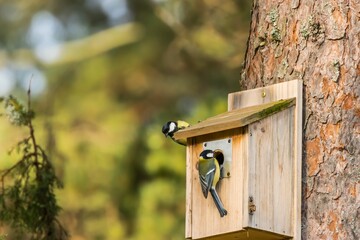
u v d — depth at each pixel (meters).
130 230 20.41
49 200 11.54
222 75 20.09
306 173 9.48
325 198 9.35
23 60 23.98
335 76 9.47
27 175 11.57
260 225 9.30
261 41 9.97
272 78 9.84
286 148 9.51
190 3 18.73
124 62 23.56
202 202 9.66
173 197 20.08
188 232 9.74
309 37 9.63
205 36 18.89
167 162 20.09
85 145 21.16
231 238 9.61
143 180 21.20
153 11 22.39
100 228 19.84
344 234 9.23
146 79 23.08
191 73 21.56
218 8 18.61
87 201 19.94
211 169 9.47
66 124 21.27
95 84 23.61
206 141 9.70
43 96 23.41
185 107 22.22
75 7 24.62
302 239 9.40
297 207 9.42
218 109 19.11
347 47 9.48
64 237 11.71
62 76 23.81
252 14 10.16
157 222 19.94
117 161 21.12
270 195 9.38
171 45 20.95
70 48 24.11
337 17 9.55
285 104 9.53
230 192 9.42
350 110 9.38
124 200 20.77
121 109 23.16
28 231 11.52
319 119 9.48
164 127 11.81
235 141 9.46
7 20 24.67
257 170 9.36
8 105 11.84
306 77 9.61
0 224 11.81
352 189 9.27
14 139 16.38
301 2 9.72
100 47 23.84
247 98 9.97
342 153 9.35
